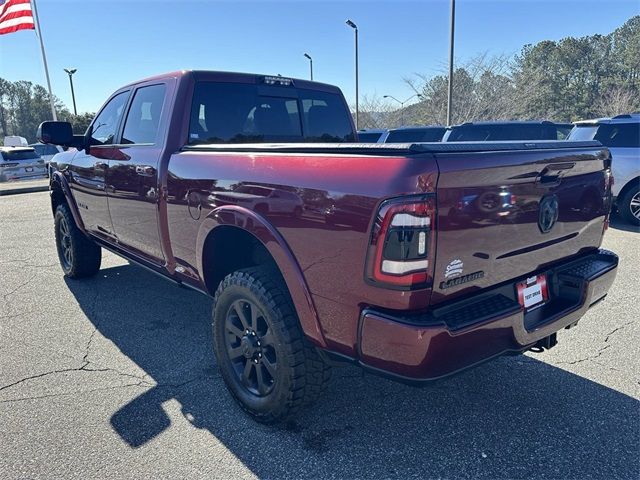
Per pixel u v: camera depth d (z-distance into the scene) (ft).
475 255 6.92
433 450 8.21
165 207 10.71
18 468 7.77
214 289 10.33
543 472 7.66
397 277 6.27
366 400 9.77
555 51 190.70
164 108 11.19
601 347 12.01
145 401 9.76
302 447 8.32
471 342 6.72
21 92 301.22
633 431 8.66
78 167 15.03
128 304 15.42
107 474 7.64
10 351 12.05
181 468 7.79
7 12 66.13
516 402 9.63
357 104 87.30
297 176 7.48
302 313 7.72
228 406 9.60
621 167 27.02
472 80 85.71
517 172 7.25
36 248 23.79
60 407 9.52
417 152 6.25
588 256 9.66
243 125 12.10
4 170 63.21
